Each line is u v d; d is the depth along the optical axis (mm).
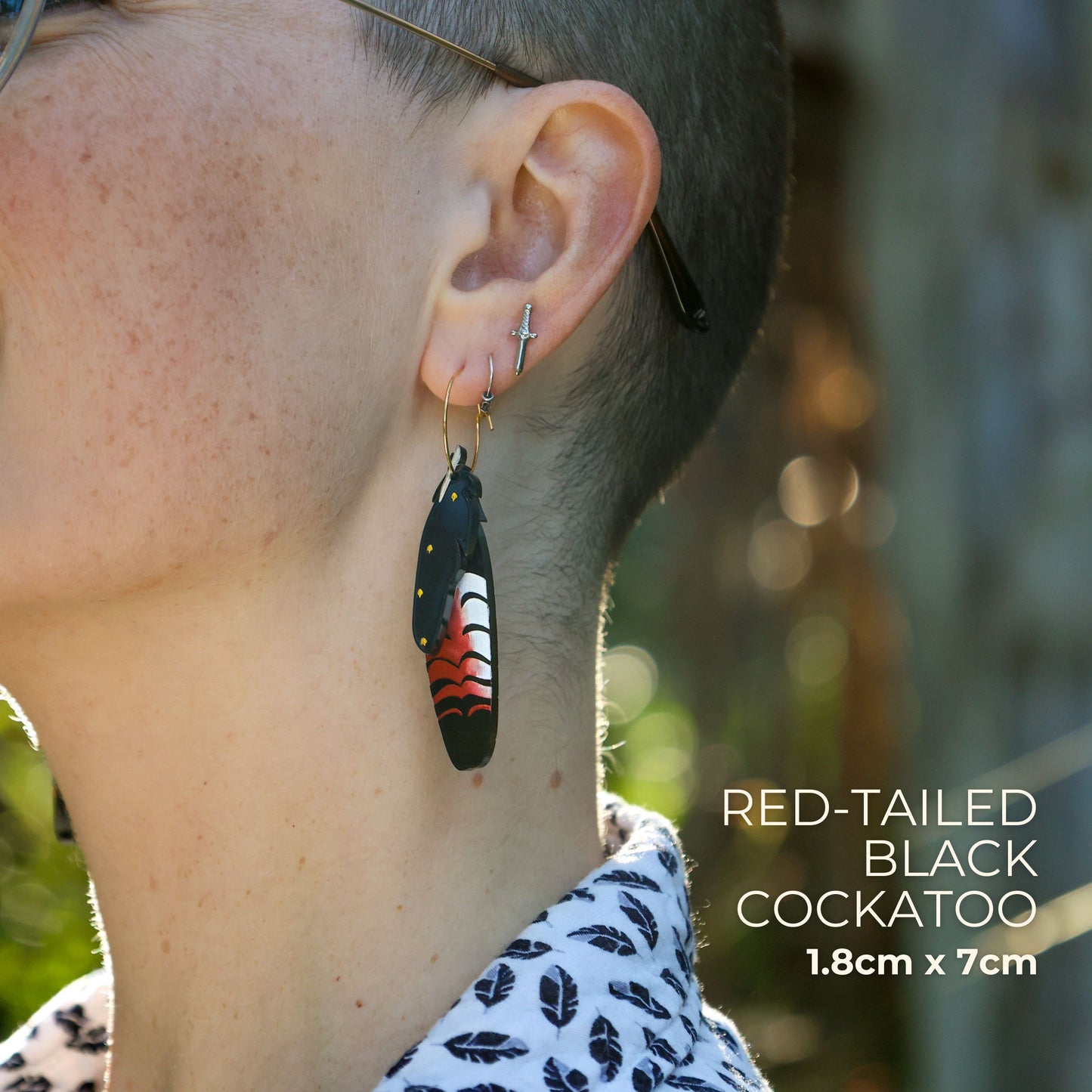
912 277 5137
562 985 1073
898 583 5250
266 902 1146
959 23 5055
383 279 1097
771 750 7016
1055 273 4820
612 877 1175
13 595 1048
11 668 1145
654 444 1321
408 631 1146
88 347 1022
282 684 1118
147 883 1193
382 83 1096
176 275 1027
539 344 1124
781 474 6879
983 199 4969
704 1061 1112
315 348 1065
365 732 1136
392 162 1099
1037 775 4449
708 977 6125
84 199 1022
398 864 1144
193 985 1170
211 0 1065
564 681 1231
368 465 1117
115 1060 1240
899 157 5172
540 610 1216
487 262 1155
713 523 7035
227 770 1139
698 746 7059
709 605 7098
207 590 1079
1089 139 4816
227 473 1039
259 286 1046
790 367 6656
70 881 3125
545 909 1188
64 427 1026
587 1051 1046
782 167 1437
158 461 1027
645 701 7602
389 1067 1124
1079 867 4289
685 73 1264
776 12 1424
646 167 1124
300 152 1062
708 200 1307
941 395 5004
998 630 4758
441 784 1155
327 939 1140
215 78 1050
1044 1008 4195
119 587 1054
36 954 3047
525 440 1206
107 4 1062
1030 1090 4184
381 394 1111
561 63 1172
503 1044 1040
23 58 1039
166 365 1025
